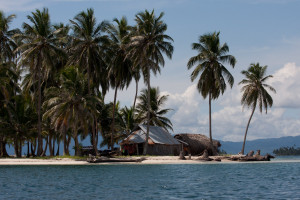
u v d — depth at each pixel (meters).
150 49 63.41
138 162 55.22
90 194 25.11
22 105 68.44
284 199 22.50
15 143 70.31
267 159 62.44
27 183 31.09
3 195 24.77
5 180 33.22
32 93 77.62
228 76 68.75
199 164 52.72
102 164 52.62
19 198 23.58
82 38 65.44
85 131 58.78
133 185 29.61
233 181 32.16
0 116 68.94
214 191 26.23
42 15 63.59
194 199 22.94
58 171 41.72
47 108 67.31
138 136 70.25
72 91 56.94
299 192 25.39
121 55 70.69
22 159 57.62
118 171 41.56
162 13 64.94
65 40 64.25
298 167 47.72
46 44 62.47
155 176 36.31
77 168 45.75
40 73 68.38
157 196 24.14
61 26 79.38
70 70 58.91
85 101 56.50
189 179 33.69
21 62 62.97
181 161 55.94
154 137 69.88
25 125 67.94
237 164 53.31
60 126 63.44
